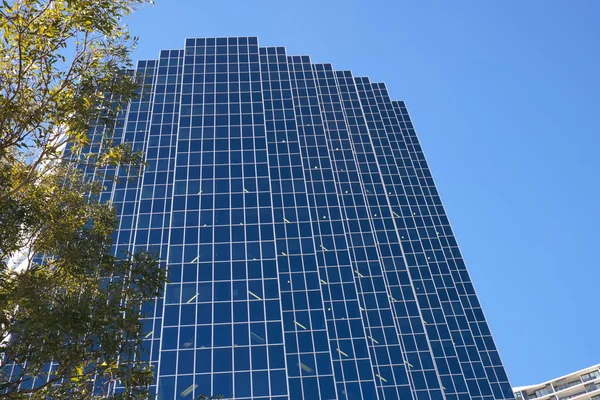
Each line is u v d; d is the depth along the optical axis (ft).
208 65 260.62
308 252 191.11
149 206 210.38
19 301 43.50
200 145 219.20
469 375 216.33
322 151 256.73
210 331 160.15
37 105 49.29
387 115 343.26
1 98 45.93
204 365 152.05
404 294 230.27
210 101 240.32
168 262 178.09
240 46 272.10
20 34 47.98
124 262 54.75
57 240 56.70
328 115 310.04
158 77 270.67
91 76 53.93
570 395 339.57
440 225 277.44
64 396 47.44
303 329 169.58
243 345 157.28
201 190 202.28
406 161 311.88
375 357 192.65
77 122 52.16
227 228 189.57
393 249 249.96
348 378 171.42
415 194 292.61
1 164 53.06
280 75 262.88
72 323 42.34
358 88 360.48
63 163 58.34
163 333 158.92
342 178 268.21
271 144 231.50
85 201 64.28
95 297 51.16
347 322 187.73
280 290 177.99
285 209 204.85
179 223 190.60
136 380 50.31
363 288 216.13
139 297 52.39
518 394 353.92
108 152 59.57
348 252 212.64
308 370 159.22
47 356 43.70
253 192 202.49
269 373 151.84
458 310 240.32
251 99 242.37
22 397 42.78
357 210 251.39
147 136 254.06
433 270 257.55
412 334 213.66
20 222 53.98
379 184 285.02
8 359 43.24
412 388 195.52
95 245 58.65
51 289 49.85
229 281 173.68
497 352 223.51
